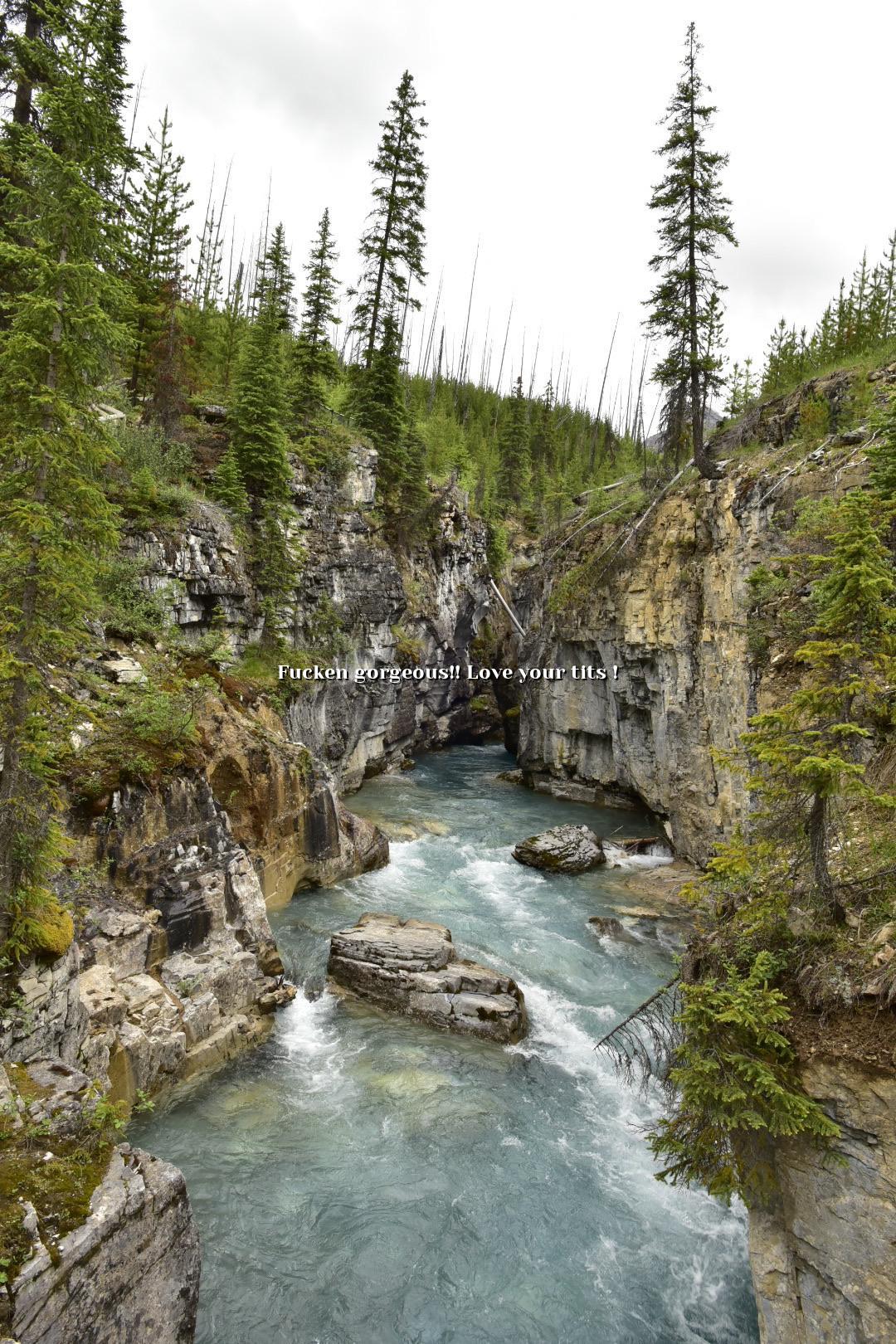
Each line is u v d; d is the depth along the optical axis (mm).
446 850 26672
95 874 12836
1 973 8727
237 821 18375
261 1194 10422
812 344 30422
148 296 28203
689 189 28828
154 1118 11547
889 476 11141
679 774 26609
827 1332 6703
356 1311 8812
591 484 59844
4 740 9055
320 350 35094
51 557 8781
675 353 29859
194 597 23781
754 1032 7223
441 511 48531
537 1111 12477
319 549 32750
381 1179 10844
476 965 16266
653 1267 9609
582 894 22625
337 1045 14023
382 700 38688
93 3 9188
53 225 9062
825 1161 6820
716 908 10062
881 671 7953
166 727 15859
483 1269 9469
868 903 7895
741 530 22828
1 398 9133
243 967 14570
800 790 7980
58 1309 6223
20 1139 7465
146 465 23828
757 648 18359
